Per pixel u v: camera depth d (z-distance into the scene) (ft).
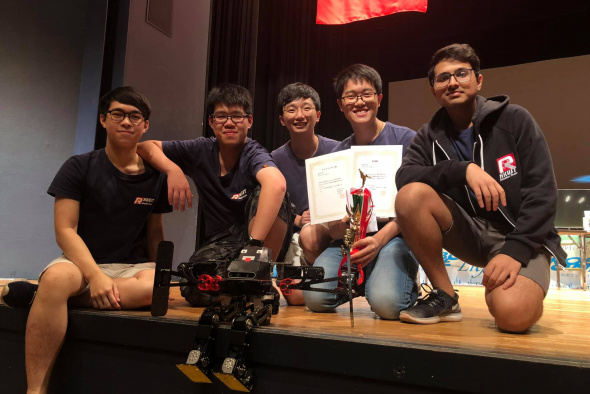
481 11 18.38
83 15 9.05
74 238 4.42
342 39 19.45
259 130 15.72
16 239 8.79
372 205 4.59
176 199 5.04
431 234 4.33
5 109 8.89
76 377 4.02
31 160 8.95
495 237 4.49
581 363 2.53
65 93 9.01
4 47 8.96
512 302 3.63
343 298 5.11
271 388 3.25
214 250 5.40
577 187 18.94
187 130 10.05
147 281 4.39
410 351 2.85
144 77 9.02
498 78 20.58
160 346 3.59
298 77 16.61
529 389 2.57
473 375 2.70
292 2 16.57
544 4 17.46
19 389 4.21
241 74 13.26
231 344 3.27
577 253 14.42
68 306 4.37
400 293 4.43
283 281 3.79
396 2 14.26
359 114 5.72
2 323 4.33
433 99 21.52
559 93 19.49
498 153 4.36
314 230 5.59
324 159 5.20
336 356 3.05
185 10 10.02
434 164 4.68
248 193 5.47
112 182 4.87
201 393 3.42
